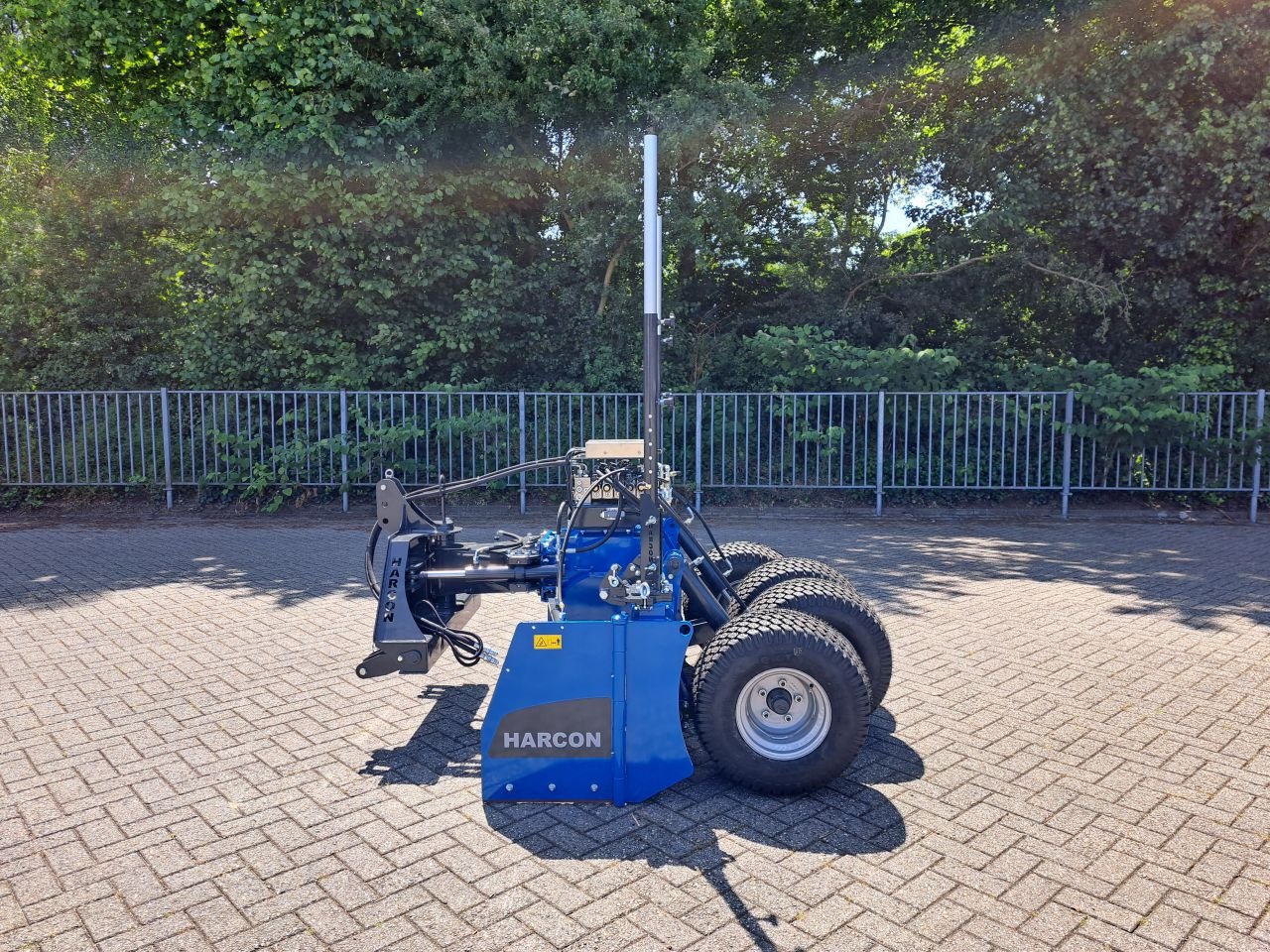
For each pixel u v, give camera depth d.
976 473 11.63
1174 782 3.96
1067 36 12.29
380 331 12.29
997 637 6.12
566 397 12.17
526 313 13.30
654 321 3.86
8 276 12.42
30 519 11.49
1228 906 3.03
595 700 3.78
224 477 11.81
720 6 14.45
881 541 9.73
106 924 2.94
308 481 11.86
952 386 12.12
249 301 12.23
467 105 12.15
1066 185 12.66
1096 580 7.83
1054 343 13.35
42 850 3.42
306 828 3.58
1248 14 11.27
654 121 12.30
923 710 4.80
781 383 12.13
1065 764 4.15
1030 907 3.02
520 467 4.77
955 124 13.53
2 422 11.93
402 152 11.86
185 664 5.59
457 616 4.92
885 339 13.78
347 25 11.84
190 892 3.13
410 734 4.54
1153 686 5.15
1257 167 11.37
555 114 12.36
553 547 4.65
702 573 4.85
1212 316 12.43
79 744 4.40
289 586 7.69
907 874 3.23
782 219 14.95
